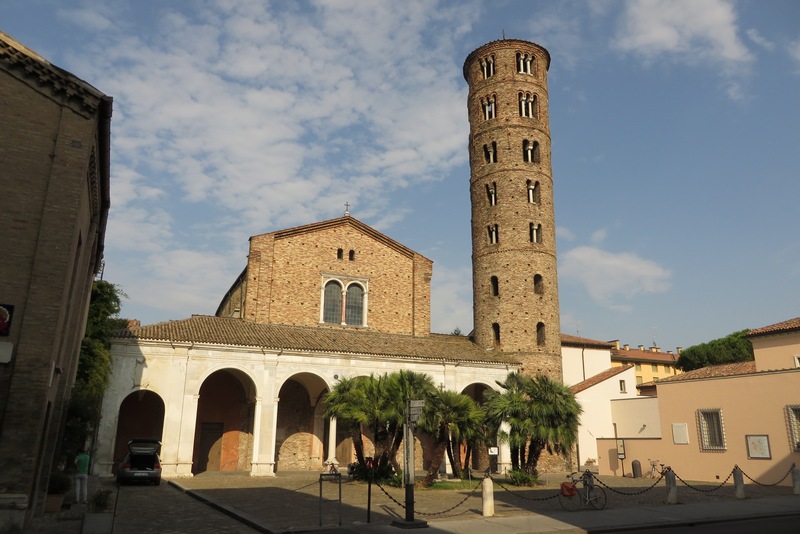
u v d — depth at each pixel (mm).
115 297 35625
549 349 49594
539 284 51062
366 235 51875
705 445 37906
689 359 84375
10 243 16984
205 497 25672
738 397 36438
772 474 33969
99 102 18828
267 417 38438
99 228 26312
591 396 53094
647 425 49844
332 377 41125
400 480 31938
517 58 55781
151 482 32719
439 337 52625
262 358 39156
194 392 36781
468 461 37562
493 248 51844
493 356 48562
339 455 46094
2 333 16359
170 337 36906
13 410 15984
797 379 33594
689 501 26641
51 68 18203
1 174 17312
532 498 27703
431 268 53750
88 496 26219
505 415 34812
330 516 20703
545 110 55844
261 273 46688
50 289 17062
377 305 50812
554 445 36125
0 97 17750
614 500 27078
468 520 20219
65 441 27453
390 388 32594
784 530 18906
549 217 52969
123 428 40312
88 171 19828
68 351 23375
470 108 57312
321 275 49156
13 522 15312
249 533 17719
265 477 37000
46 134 18062
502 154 53188
